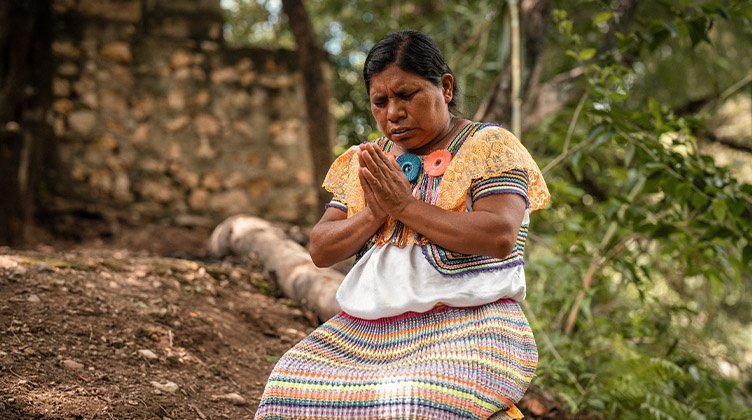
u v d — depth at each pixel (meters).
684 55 8.77
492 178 2.68
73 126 8.05
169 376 3.92
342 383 2.59
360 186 2.87
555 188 5.46
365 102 9.70
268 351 4.59
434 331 2.64
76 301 4.33
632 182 5.48
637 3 5.82
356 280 2.79
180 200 8.31
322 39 10.32
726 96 6.61
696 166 4.91
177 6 8.45
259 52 8.55
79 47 8.09
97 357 3.89
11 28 7.65
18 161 7.45
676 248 5.21
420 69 2.67
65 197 7.97
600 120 5.17
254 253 5.99
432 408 2.47
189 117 8.38
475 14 7.27
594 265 5.40
